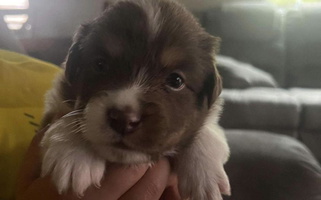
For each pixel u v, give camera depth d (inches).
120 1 4.9
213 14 22.7
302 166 8.0
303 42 22.9
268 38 22.6
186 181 5.1
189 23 5.0
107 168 5.0
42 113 6.6
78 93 5.0
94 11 18.7
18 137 6.7
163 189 5.2
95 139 4.3
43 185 5.1
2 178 6.5
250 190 7.6
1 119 6.7
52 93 5.6
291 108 15.9
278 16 23.4
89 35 4.9
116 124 4.2
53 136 4.9
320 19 23.1
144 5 4.9
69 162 4.7
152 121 4.3
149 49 4.6
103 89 4.5
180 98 4.8
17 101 7.0
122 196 5.0
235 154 8.2
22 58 8.3
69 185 4.7
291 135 16.1
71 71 5.2
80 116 4.7
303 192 7.4
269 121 15.7
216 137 5.4
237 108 15.4
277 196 7.4
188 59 4.8
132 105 4.2
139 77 4.5
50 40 15.9
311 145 16.2
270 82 18.6
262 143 8.7
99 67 4.7
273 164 8.0
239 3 23.7
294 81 22.6
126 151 4.4
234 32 22.4
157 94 4.5
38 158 5.5
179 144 5.0
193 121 5.1
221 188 5.2
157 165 5.1
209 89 5.3
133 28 4.6
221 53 22.2
